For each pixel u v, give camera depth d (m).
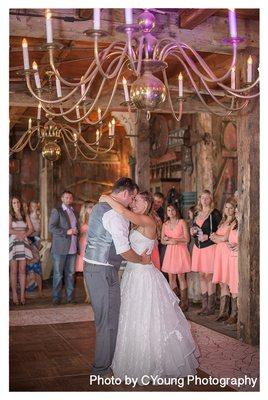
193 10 4.29
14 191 11.96
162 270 6.98
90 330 5.71
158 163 9.66
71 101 7.27
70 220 7.62
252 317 5.02
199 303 7.45
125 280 4.11
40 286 8.43
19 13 4.11
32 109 9.27
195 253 6.62
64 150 11.80
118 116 8.29
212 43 4.69
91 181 11.91
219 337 5.34
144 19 2.94
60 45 2.88
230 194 8.20
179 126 8.88
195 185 8.27
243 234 5.10
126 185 3.95
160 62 2.91
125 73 6.88
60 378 3.95
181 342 3.94
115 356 3.93
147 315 3.87
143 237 4.02
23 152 12.04
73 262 7.69
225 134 8.13
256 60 4.96
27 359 4.52
